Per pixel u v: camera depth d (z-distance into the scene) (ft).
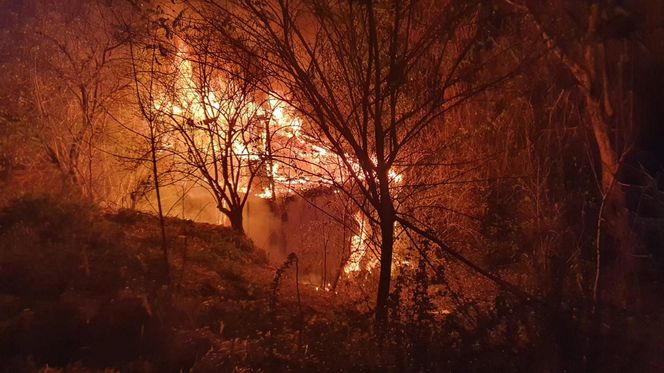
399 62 23.39
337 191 33.35
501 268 31.94
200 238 32.37
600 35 27.37
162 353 18.30
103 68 37.09
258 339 20.13
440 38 23.85
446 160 36.14
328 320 22.80
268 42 24.59
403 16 23.40
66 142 37.22
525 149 36.19
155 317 19.74
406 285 22.04
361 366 19.11
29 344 17.80
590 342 18.85
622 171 31.86
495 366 18.37
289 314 23.70
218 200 35.24
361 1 22.31
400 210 32.32
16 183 32.94
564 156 35.24
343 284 33.50
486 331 19.33
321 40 25.79
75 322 18.80
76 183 36.04
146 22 31.35
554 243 29.04
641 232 29.81
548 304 19.38
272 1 24.39
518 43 26.86
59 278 21.84
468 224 36.37
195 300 22.66
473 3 23.41
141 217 33.06
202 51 28.48
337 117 25.40
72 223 27.55
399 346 19.27
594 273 25.07
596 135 32.14
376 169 24.41
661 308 23.75
